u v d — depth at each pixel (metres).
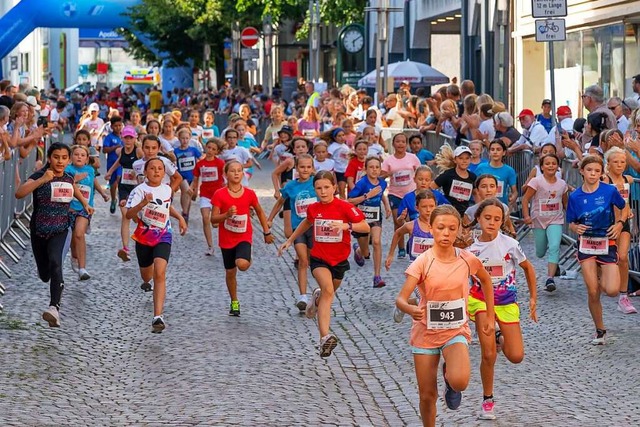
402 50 81.31
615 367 17.39
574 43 43.44
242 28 87.94
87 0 88.44
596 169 19.33
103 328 20.55
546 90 47.22
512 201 26.64
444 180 24.83
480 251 15.32
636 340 19.02
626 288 21.30
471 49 59.41
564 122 32.91
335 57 97.31
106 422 14.54
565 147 29.64
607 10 38.91
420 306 13.38
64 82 156.88
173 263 28.14
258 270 27.34
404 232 20.77
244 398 15.79
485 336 14.40
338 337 19.95
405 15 74.62
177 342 19.47
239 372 17.34
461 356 13.16
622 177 21.78
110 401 15.66
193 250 30.31
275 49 114.00
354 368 17.77
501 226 16.00
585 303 22.39
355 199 24.56
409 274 13.33
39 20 87.50
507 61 50.94
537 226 23.98
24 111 29.42
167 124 34.38
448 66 81.38
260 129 70.44
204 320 21.38
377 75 50.97
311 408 15.30
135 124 42.78
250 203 21.58
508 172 26.58
